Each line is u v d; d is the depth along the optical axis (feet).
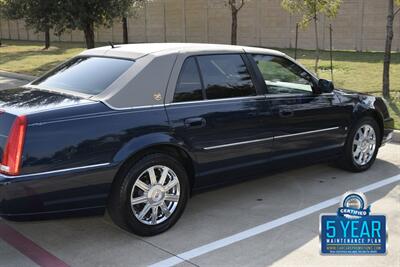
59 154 12.60
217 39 82.99
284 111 17.19
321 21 68.18
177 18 88.74
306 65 52.01
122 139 13.46
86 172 12.98
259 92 16.76
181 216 15.71
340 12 66.13
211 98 15.51
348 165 20.33
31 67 62.23
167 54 14.98
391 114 29.76
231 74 16.25
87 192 13.16
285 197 17.81
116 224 14.40
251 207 16.85
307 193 18.21
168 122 14.30
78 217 13.41
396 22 62.23
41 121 12.50
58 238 14.55
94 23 56.70
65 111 12.91
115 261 13.10
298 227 15.16
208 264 12.89
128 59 14.99
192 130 14.79
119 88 13.94
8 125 12.53
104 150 13.19
